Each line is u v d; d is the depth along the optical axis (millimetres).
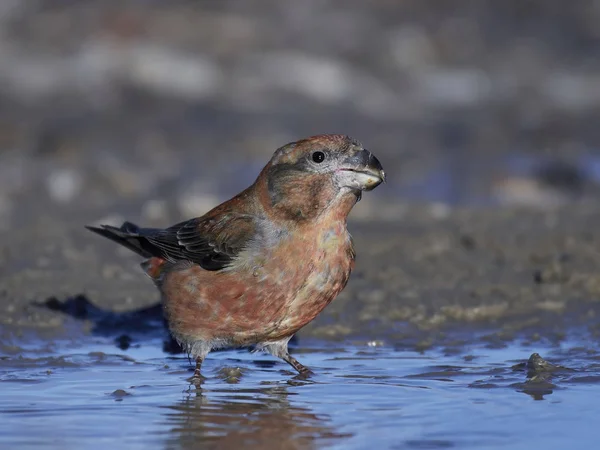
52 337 10609
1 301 11625
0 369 9398
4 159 22688
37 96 29938
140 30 34656
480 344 10367
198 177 21500
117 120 27750
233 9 36500
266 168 9164
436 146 25375
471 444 7098
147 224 16578
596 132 27172
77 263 13453
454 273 12906
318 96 31578
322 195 8906
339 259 9070
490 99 32156
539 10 38375
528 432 7363
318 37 35625
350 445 7109
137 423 7648
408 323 11102
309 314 9195
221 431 7457
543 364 9188
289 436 7316
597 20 38125
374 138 26594
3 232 15312
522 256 13656
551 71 35000
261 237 8992
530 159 22797
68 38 34031
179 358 9922
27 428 7504
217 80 32094
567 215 16766
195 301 9180
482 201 19812
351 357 9945
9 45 33531
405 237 14938
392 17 37344
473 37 36656
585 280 12195
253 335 9266
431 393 8508
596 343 10328
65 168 21594
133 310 11594
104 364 9633
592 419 7680
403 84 33344
